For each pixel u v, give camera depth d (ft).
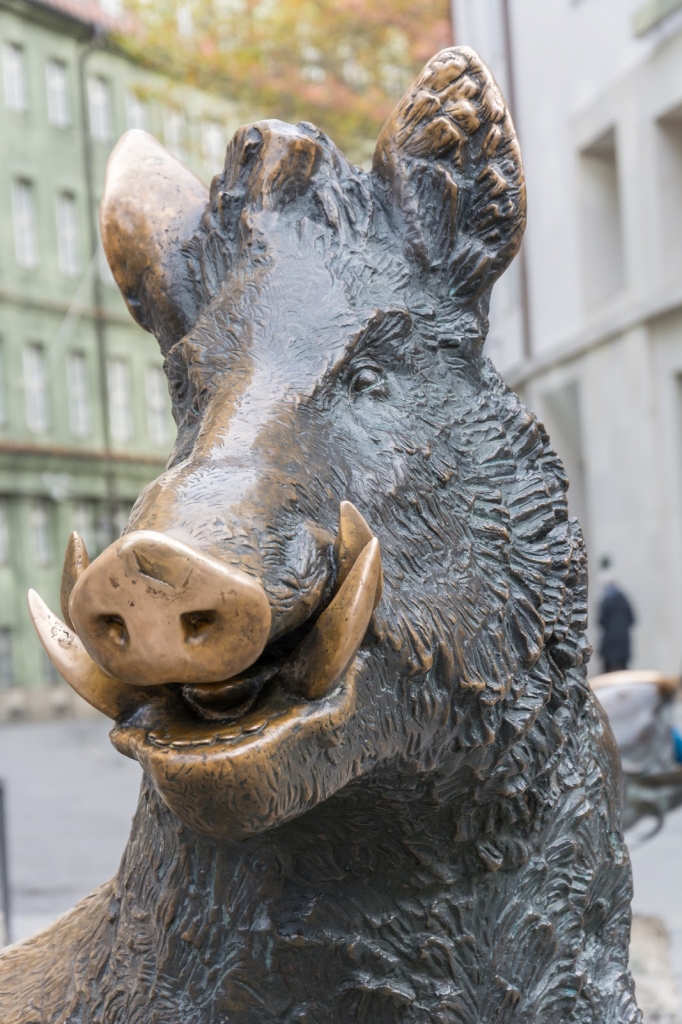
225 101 66.54
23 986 6.27
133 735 4.50
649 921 12.71
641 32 39.01
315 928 5.43
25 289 85.10
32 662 82.69
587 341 44.11
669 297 39.01
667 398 40.73
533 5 46.24
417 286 5.66
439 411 5.53
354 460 5.08
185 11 61.98
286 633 4.47
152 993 5.63
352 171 5.71
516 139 5.76
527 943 5.78
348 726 4.61
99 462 89.15
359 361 5.32
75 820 27.63
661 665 40.70
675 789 13.20
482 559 5.44
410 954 5.53
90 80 88.63
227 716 4.44
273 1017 5.51
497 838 5.62
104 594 3.94
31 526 84.48
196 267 5.83
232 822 4.29
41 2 85.20
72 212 88.53
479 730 5.24
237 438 4.76
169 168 6.17
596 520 44.86
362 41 59.93
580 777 5.96
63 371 87.45
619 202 44.32
